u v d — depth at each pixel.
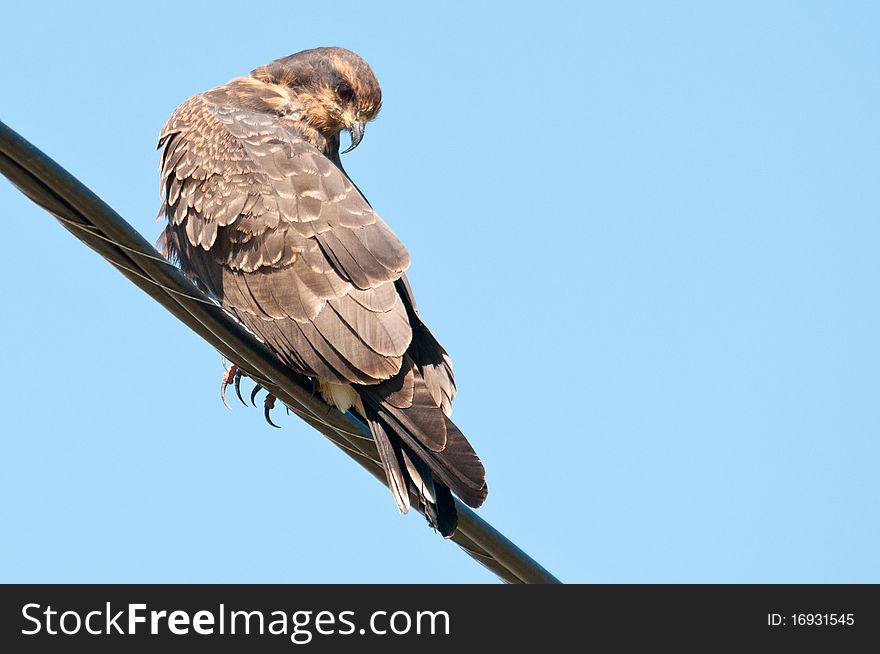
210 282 11.70
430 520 10.20
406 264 11.22
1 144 8.58
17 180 8.82
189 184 12.08
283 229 11.38
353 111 14.30
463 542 10.95
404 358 10.81
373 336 10.77
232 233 11.57
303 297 11.09
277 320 11.12
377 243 11.27
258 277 11.34
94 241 9.26
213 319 10.01
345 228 11.33
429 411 10.51
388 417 10.57
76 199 8.94
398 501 10.25
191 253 11.95
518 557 11.05
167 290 9.67
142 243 9.34
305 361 10.86
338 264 11.15
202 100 12.84
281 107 14.17
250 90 14.16
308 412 11.07
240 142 12.03
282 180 11.64
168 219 12.41
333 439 11.32
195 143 12.29
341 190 11.61
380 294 10.99
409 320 11.15
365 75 14.27
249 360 10.52
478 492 10.04
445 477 10.19
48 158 8.75
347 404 11.03
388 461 10.46
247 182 11.70
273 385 10.88
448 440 10.33
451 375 11.33
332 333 10.86
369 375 10.65
